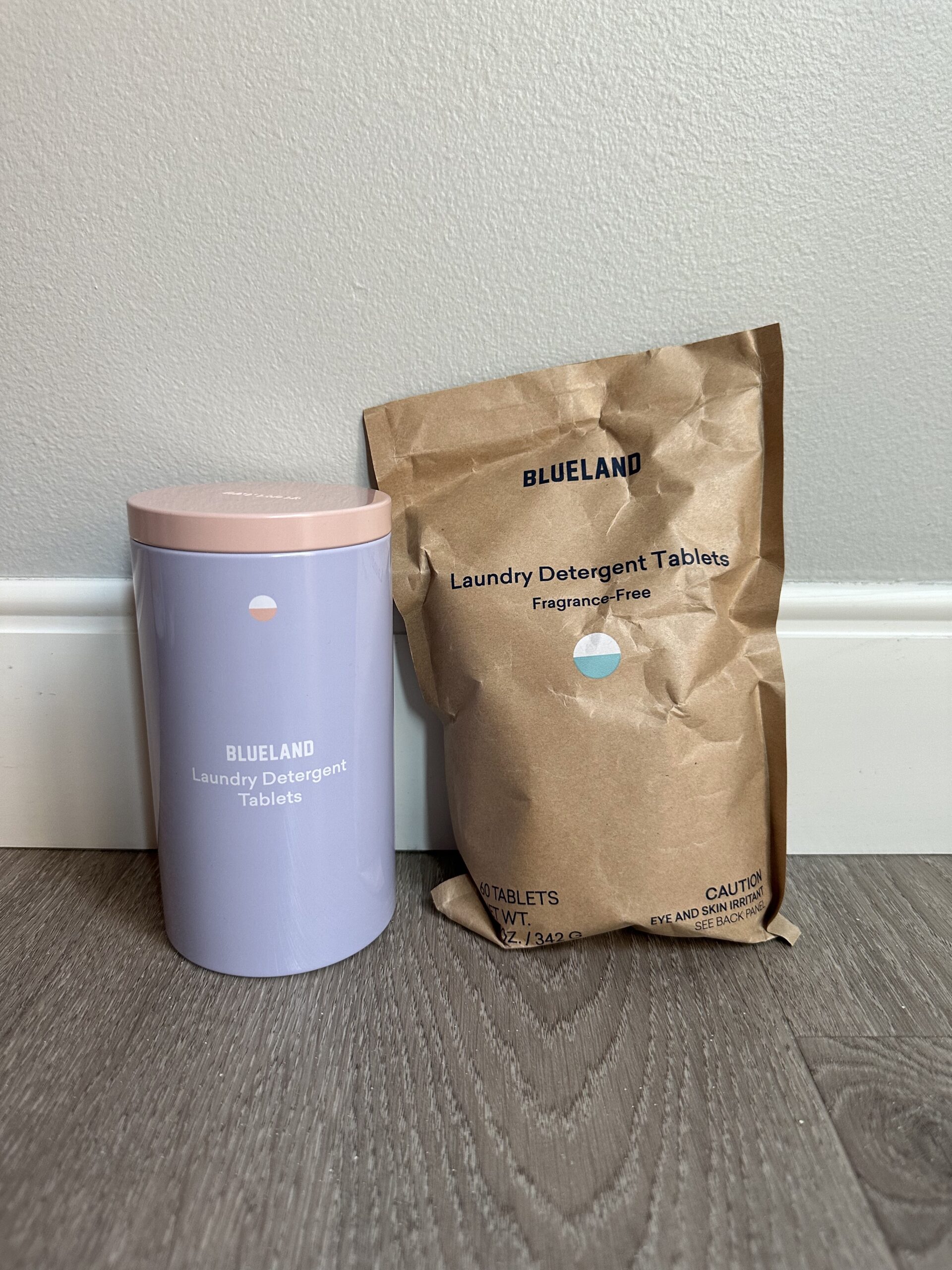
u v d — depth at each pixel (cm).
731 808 60
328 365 62
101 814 72
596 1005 57
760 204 59
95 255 60
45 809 72
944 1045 54
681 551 58
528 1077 51
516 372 62
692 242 60
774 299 61
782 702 61
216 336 62
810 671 68
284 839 55
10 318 61
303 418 64
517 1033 55
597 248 60
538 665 59
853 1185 45
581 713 58
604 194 59
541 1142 47
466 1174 45
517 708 59
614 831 59
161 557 52
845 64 56
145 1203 43
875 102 57
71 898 67
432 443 62
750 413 59
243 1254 41
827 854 73
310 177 58
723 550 59
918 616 67
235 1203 43
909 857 72
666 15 55
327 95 57
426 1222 43
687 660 58
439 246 60
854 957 62
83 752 71
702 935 61
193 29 55
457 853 73
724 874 60
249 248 60
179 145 58
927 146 57
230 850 56
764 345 58
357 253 60
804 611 67
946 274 60
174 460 65
